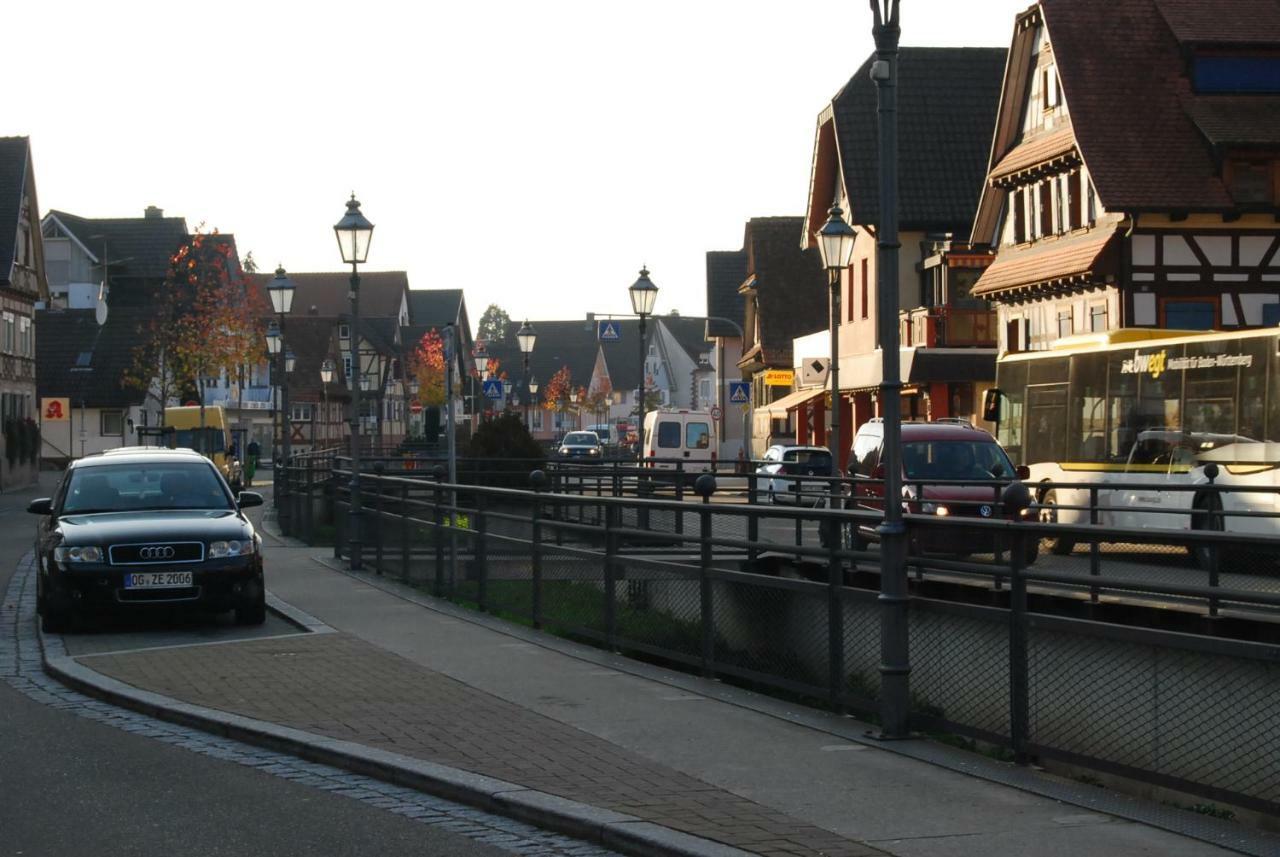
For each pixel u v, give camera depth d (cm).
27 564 3100
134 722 1312
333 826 951
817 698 1366
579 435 9469
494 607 2050
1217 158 4706
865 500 2911
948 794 991
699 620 1550
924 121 6788
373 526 2741
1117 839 873
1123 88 4925
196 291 9500
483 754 1117
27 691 1489
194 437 7494
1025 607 1124
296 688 1422
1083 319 5034
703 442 6800
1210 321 4744
